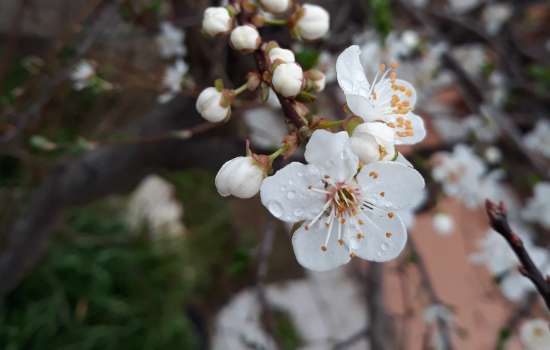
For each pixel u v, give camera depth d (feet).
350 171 0.17
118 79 0.50
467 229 0.81
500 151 0.57
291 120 0.19
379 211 0.18
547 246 0.58
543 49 0.69
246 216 0.86
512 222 0.59
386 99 0.21
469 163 0.47
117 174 0.48
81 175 0.47
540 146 0.55
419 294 0.59
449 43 0.56
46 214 0.49
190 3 0.39
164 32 0.40
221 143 0.46
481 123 0.53
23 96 0.51
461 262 0.80
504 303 0.66
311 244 0.19
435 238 0.84
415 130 0.21
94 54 0.45
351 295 0.83
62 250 0.65
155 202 0.82
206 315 0.77
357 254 0.19
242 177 0.18
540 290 0.17
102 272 0.66
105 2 0.43
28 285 0.63
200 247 0.82
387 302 0.65
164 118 0.45
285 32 0.36
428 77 0.56
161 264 0.72
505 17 0.64
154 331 0.66
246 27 0.21
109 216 0.74
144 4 0.42
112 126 0.65
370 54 0.43
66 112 0.69
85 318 0.64
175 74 0.36
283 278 0.84
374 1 0.38
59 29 0.49
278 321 0.75
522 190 0.71
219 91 0.21
